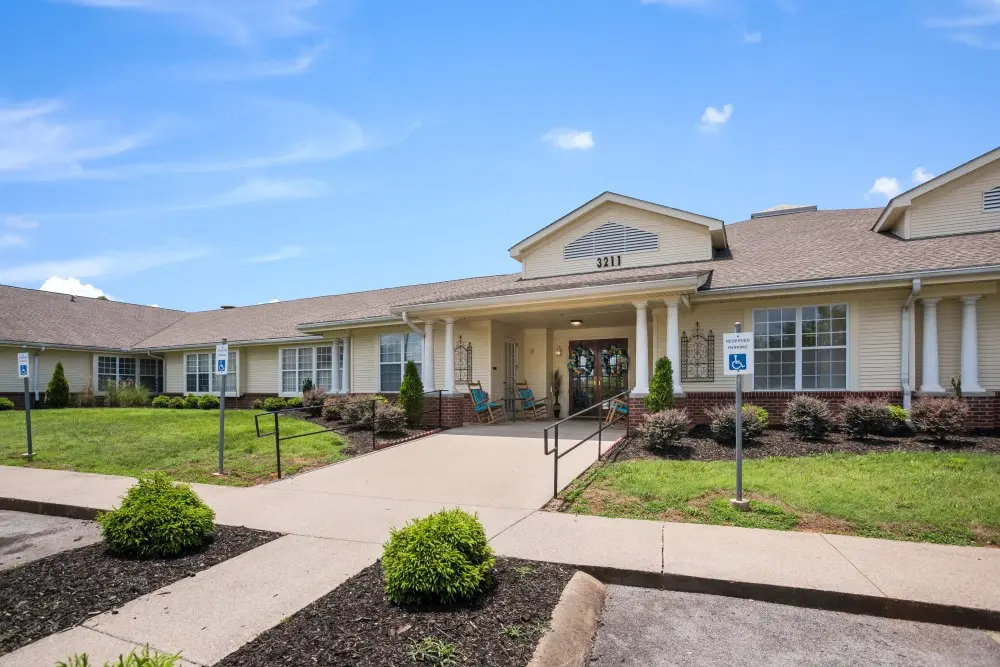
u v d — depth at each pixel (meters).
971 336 10.01
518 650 3.34
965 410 8.77
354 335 17.81
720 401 11.89
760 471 7.65
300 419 15.22
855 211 17.11
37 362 22.78
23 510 7.58
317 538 5.75
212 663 3.26
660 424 9.21
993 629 3.89
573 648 3.52
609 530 5.80
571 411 16.31
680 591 4.57
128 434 12.85
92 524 6.86
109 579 4.66
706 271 11.06
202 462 9.97
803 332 11.44
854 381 10.96
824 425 9.47
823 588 4.28
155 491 5.66
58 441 12.28
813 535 5.57
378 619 3.77
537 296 11.66
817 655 3.56
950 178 11.74
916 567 4.70
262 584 4.51
